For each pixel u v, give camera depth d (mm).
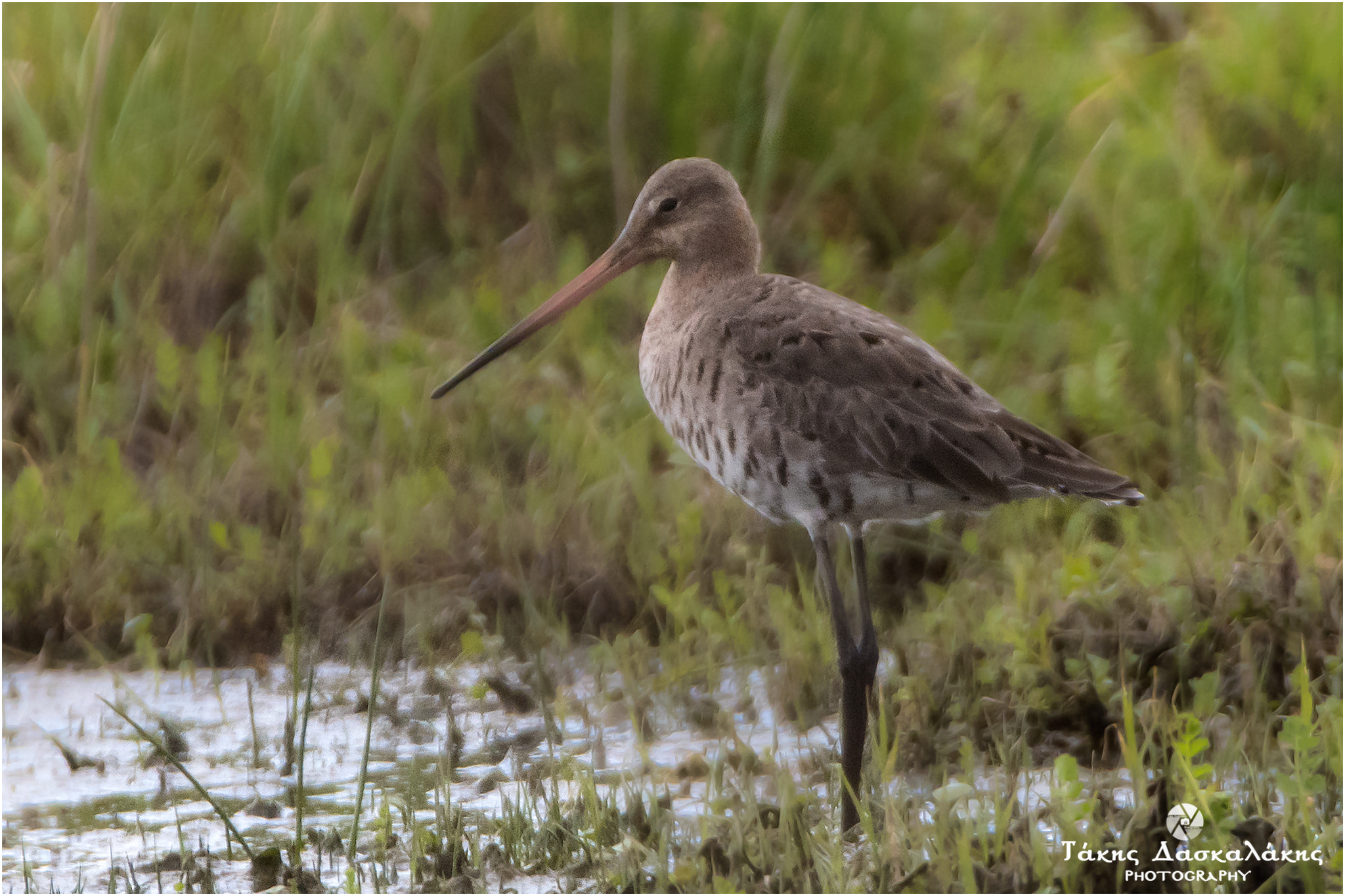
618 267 10172
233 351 14828
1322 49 15148
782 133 15891
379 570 11352
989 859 7418
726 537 11648
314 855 8164
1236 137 15508
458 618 10781
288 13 15305
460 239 15641
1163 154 14852
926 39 16297
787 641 10055
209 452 12727
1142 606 9867
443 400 13422
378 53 15531
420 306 15227
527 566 11453
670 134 16000
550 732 8852
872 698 8984
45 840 8406
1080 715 9141
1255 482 11414
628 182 15602
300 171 15625
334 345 13945
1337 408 12859
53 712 10172
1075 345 13758
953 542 11555
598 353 13969
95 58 15508
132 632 10922
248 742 9688
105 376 14078
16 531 11844
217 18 15664
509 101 16312
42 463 13305
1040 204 15602
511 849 8023
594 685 10312
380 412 12977
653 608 11016
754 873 7434
